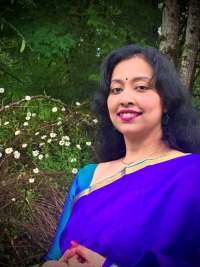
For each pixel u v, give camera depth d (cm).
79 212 121
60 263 111
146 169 114
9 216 229
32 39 394
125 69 127
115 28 464
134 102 123
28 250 238
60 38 395
